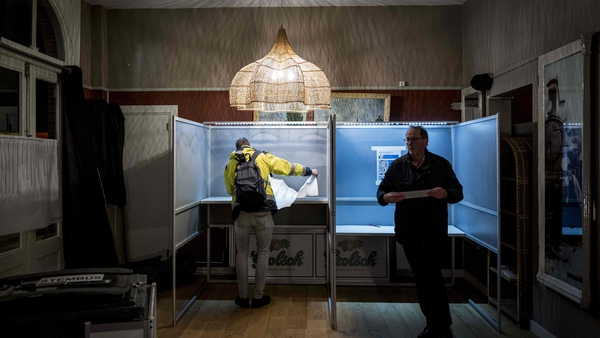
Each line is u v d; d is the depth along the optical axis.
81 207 3.95
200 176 4.22
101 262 4.10
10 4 3.34
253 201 3.72
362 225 4.18
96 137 4.36
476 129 3.64
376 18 4.85
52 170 3.78
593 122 2.62
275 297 4.20
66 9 3.97
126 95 4.91
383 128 4.17
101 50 4.80
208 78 4.88
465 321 3.59
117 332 1.73
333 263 3.40
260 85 3.83
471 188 3.78
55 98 3.88
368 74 4.84
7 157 3.21
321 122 4.36
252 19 4.87
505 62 3.79
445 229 3.08
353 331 3.36
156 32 4.89
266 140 4.45
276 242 4.64
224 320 3.60
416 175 3.10
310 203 4.16
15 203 3.30
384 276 4.56
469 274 4.70
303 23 4.85
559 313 3.01
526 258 3.43
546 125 3.10
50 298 1.74
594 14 2.61
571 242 2.82
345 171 4.18
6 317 1.67
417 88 4.83
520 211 3.44
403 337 3.24
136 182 4.87
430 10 4.84
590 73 2.62
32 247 3.58
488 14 4.13
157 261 4.52
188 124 3.83
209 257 4.70
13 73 3.39
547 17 3.12
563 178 2.89
